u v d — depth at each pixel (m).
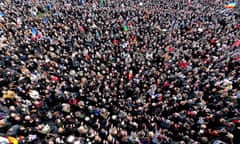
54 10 46.44
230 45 35.12
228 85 24.81
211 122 21.03
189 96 24.03
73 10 46.38
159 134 20.14
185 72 28.17
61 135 19.45
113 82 25.39
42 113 21.34
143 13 47.69
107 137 18.92
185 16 47.97
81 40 33.88
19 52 29.52
